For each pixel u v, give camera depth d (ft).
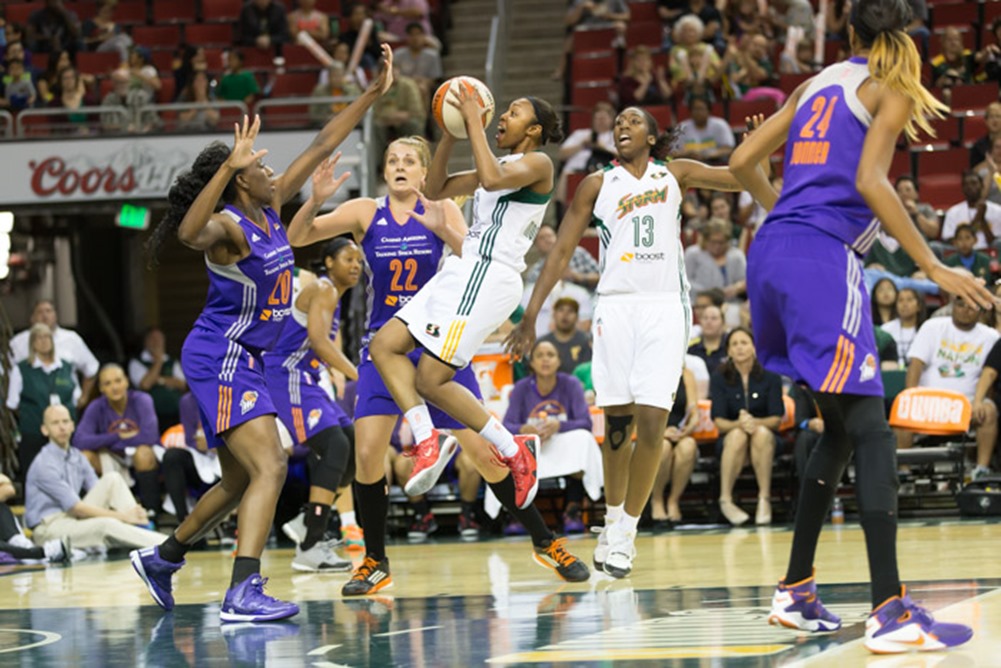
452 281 30.53
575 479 55.26
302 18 92.84
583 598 29.71
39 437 61.31
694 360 57.21
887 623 20.33
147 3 99.09
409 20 92.38
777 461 55.67
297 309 43.21
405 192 34.99
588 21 92.27
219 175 26.91
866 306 21.90
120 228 94.58
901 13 21.83
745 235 70.13
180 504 56.80
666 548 43.42
